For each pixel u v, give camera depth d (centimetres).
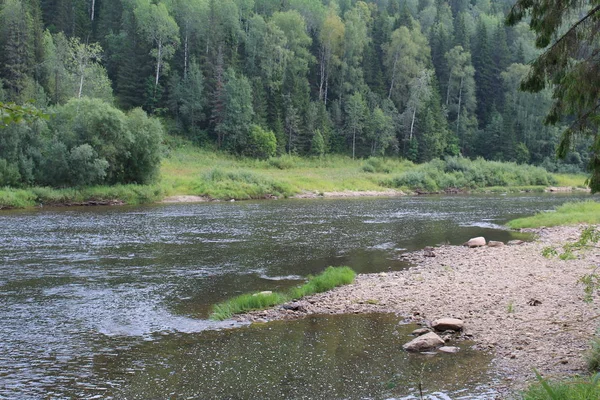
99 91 6725
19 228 2630
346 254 2012
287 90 9294
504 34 11575
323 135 8862
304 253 2025
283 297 1309
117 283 1474
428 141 9088
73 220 3033
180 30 9875
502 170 7912
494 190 7062
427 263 1809
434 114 9600
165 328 1061
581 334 888
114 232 2541
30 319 1114
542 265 1623
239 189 5250
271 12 12194
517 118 9931
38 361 859
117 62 9125
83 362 855
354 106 8975
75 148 4353
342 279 1493
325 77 10650
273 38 9694
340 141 9294
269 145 7856
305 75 10431
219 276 1591
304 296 1352
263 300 1248
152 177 4984
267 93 9500
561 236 2341
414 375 767
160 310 1202
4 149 4144
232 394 717
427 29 13612
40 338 985
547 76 930
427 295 1304
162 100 8762
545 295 1214
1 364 844
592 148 810
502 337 930
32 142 4356
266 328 1060
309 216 3444
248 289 1426
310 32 11681
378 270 1708
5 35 6675
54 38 7888
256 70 9750
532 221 2895
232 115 8062
